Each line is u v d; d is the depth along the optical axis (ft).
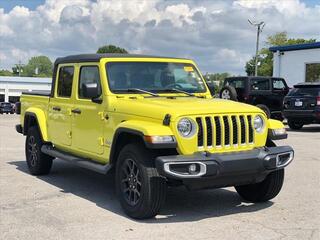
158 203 19.27
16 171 31.12
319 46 92.43
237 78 68.74
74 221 19.63
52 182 27.61
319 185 26.78
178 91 24.17
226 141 20.01
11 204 22.36
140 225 19.11
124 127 20.03
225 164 18.93
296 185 26.78
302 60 96.27
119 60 23.47
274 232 18.24
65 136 26.37
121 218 20.11
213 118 19.66
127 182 20.44
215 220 19.89
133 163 19.89
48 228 18.69
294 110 60.80
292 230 18.48
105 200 23.26
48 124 28.48
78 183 27.35
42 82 290.76
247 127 20.44
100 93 22.94
